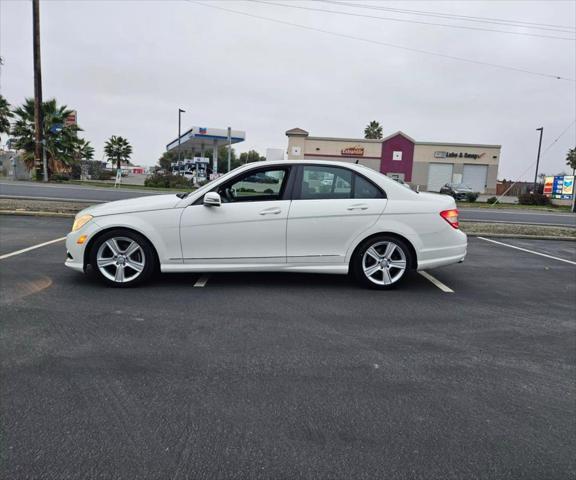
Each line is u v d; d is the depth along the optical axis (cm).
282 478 226
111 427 263
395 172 4884
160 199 566
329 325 442
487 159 4831
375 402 302
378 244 562
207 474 227
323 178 561
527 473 236
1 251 718
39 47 2455
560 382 340
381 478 229
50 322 422
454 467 239
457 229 581
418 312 495
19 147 2962
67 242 539
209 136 3161
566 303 556
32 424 264
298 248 549
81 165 4256
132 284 543
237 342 392
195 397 300
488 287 620
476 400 310
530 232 1210
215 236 539
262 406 291
